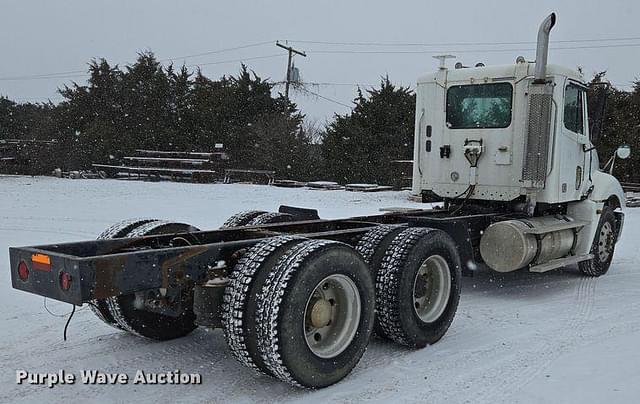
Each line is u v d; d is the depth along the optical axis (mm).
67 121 31875
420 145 7652
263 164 27672
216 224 11609
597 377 4043
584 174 7590
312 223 5902
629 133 20609
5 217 12695
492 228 6371
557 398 3705
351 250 4082
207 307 3873
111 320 4742
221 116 29859
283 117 28750
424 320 4824
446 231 6098
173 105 30828
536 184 6621
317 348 3982
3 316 5496
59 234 10414
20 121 36125
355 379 4117
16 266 3799
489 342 4938
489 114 7059
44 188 20281
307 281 3738
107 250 4426
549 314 5844
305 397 3809
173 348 4785
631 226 12914
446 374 4195
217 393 3887
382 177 23984
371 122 25391
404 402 3707
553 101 6766
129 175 27453
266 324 3621
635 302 6359
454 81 7293
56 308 5812
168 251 3807
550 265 6652
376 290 4625
